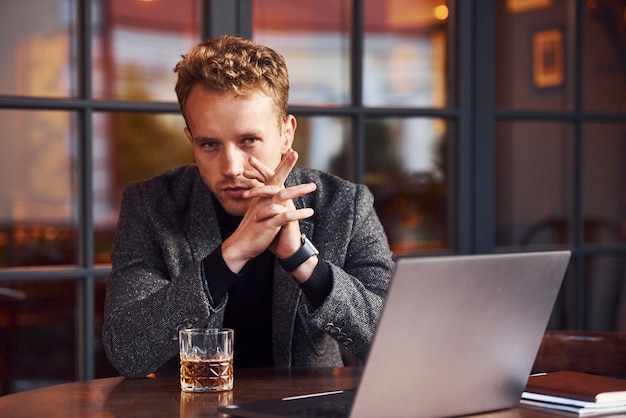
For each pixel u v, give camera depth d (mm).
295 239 1809
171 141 3109
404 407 1358
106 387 1713
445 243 3508
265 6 3221
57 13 2957
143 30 3062
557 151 3682
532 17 3623
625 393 1520
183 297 1782
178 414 1479
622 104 3787
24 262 2949
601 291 3775
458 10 3494
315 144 3303
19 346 2951
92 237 3006
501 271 1388
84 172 2988
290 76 3264
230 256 1783
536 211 3646
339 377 1803
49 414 1488
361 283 1913
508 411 1493
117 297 1945
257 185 1845
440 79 3494
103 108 2996
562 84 3684
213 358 1654
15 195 2932
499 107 3584
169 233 2053
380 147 3404
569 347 2068
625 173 3795
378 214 3406
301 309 2051
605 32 3748
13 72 2912
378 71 3402
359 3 3348
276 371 1874
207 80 1836
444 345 1360
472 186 3518
